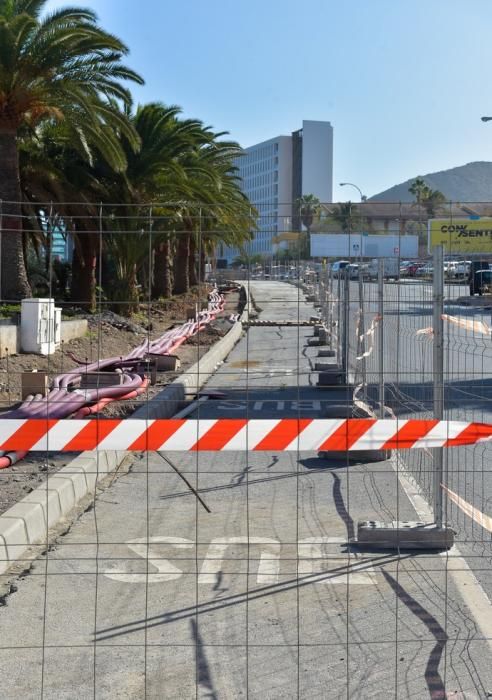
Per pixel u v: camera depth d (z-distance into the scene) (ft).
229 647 16.19
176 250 127.44
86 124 73.20
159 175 92.27
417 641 16.39
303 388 52.03
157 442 16.67
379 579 19.76
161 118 92.58
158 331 71.67
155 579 19.89
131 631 16.97
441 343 21.79
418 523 22.52
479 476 29.81
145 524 24.45
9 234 73.31
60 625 17.30
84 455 29.71
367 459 32.78
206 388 51.72
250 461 33.09
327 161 502.38
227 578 19.94
